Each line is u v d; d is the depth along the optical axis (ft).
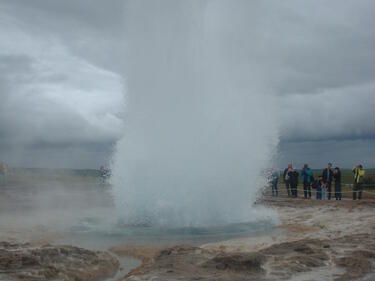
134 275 19.45
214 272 19.67
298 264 21.29
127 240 29.35
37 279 18.42
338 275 19.93
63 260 21.57
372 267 21.38
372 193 66.03
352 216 41.06
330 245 25.66
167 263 21.21
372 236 28.66
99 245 27.78
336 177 59.26
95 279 20.03
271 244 27.63
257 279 19.01
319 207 49.03
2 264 20.12
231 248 26.43
